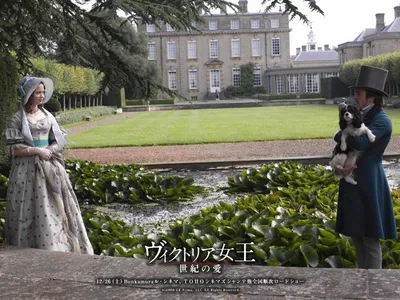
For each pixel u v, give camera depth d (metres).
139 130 23.67
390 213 3.98
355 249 4.16
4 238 5.38
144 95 8.34
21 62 8.84
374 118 3.88
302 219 5.93
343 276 3.20
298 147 15.16
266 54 69.69
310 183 8.74
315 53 81.19
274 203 7.33
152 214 7.99
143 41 50.06
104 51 8.02
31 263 3.73
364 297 2.91
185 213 7.98
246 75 69.25
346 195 3.97
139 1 6.93
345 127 3.77
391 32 58.41
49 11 6.89
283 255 4.64
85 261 3.74
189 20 7.56
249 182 9.47
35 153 4.55
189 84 70.38
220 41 69.81
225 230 5.42
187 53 69.94
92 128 26.42
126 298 3.07
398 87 40.19
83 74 37.16
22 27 7.63
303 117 29.56
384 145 3.89
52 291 3.23
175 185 9.26
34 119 4.73
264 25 69.50
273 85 68.38
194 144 16.94
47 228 4.48
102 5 6.69
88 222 6.32
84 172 10.25
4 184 9.22
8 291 3.26
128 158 14.07
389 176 10.52
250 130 21.50
